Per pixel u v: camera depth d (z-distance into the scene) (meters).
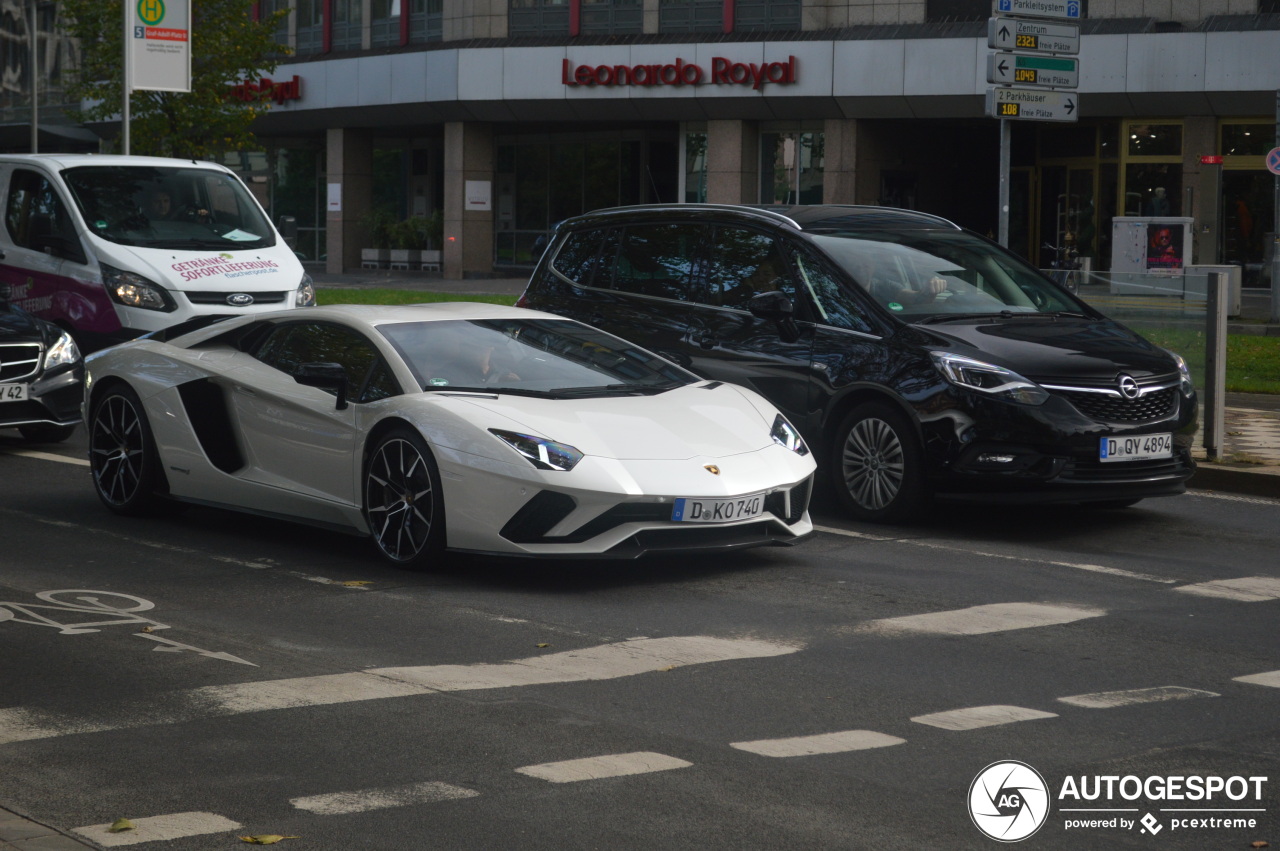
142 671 5.71
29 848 3.85
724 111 36.59
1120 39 32.00
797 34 35.25
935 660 6.00
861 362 8.93
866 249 9.59
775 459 7.67
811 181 36.69
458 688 5.49
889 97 34.28
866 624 6.60
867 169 35.84
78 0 28.77
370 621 6.55
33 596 6.98
